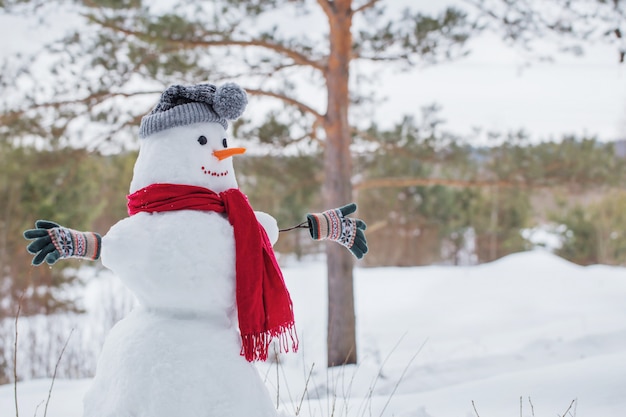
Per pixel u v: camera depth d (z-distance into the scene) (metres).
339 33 6.91
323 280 14.76
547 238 24.47
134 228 2.62
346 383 5.43
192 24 6.70
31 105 6.93
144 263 2.55
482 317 10.43
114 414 2.46
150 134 2.80
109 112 7.12
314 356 7.86
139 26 6.70
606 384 3.91
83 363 6.82
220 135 2.87
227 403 2.46
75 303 10.05
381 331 9.87
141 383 2.45
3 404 4.46
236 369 2.53
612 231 21.95
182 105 2.82
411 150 8.71
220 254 2.61
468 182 8.52
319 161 9.76
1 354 7.04
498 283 13.49
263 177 9.94
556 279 13.41
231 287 2.64
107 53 6.88
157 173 2.73
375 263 23.25
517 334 8.70
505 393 4.05
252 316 2.60
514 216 22.92
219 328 2.64
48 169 7.98
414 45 7.18
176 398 2.42
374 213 23.02
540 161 9.05
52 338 7.41
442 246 24.66
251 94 6.81
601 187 9.34
